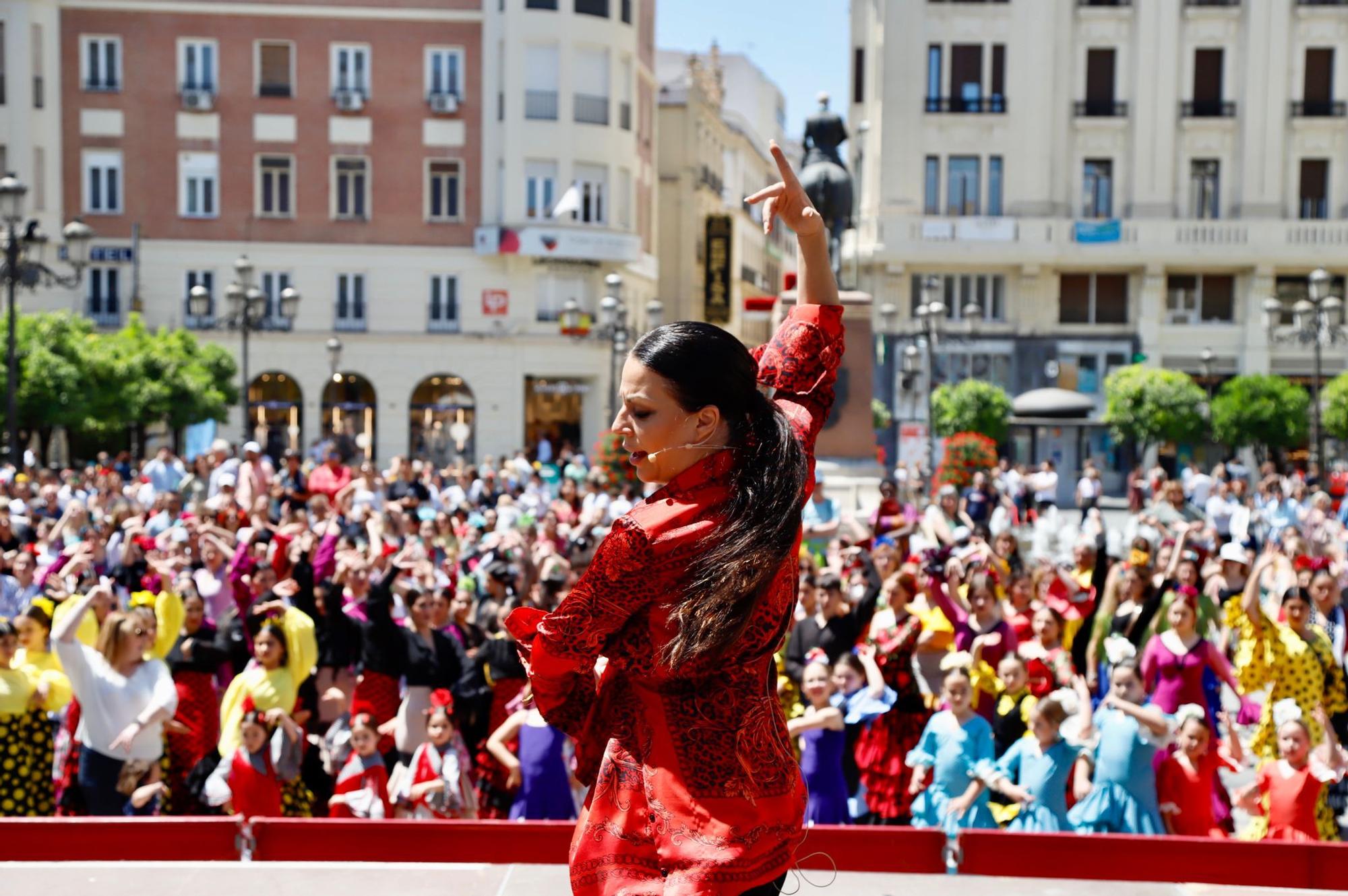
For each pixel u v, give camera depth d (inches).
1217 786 278.4
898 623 308.8
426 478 887.1
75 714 285.3
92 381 1288.1
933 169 1619.1
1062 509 1400.1
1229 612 370.6
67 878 175.0
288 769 268.7
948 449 895.7
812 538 527.5
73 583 376.2
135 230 1508.4
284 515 529.3
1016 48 1606.8
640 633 88.2
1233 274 1636.3
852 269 1647.4
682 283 2132.1
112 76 1544.0
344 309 1573.6
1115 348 1627.7
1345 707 326.3
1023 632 355.3
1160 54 1599.4
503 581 361.7
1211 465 1553.9
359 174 1579.7
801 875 186.7
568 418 1633.9
